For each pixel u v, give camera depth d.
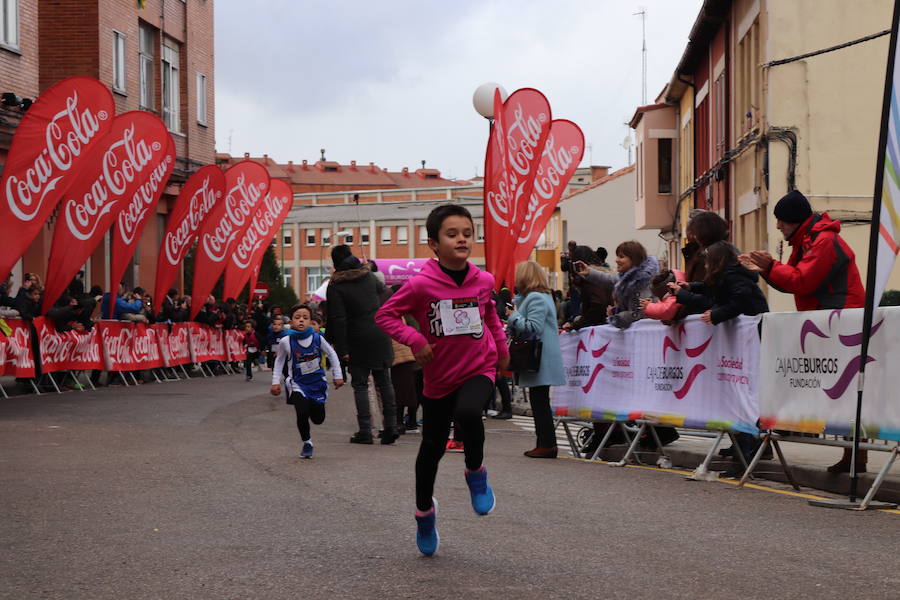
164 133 19.95
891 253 7.46
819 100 19.94
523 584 5.08
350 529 6.48
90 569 5.43
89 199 18.98
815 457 9.48
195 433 12.47
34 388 18.41
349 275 12.25
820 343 7.98
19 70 24.20
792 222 8.52
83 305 20.09
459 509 7.26
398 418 13.81
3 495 7.70
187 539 6.18
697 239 9.56
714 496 8.00
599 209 69.75
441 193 114.25
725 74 26.81
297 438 12.60
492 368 5.83
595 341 11.21
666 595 4.87
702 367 9.40
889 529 6.58
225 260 26.69
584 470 9.70
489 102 19.66
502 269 17.12
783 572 5.33
